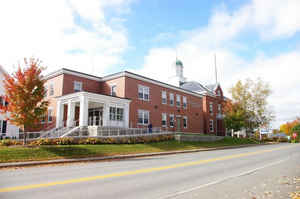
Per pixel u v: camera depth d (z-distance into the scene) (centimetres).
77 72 2881
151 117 3198
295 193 682
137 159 1577
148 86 3234
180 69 5425
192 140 2906
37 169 1120
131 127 2856
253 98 4306
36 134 2661
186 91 3984
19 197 609
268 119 4319
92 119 2877
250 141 3975
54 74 2870
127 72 2911
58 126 2564
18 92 1644
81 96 2338
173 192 681
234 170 1099
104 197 617
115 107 2658
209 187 750
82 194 643
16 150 1445
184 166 1211
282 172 1054
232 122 4253
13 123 1684
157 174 970
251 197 640
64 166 1232
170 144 2483
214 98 4872
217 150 2416
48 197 610
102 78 3128
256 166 1241
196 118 4175
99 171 1042
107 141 2122
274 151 2247
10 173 993
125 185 762
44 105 1797
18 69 1692
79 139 2019
